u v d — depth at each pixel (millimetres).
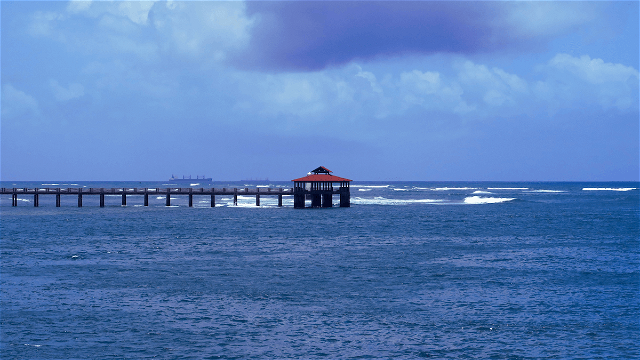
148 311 28266
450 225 74625
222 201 146125
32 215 89625
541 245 53750
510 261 43719
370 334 24641
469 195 194500
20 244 53531
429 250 50094
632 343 23203
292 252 48625
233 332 24922
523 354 22094
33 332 24719
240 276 37375
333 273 38562
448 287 33938
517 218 86625
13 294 31703
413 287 33969
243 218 84500
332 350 22641
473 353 22281
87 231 65625
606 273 38312
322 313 28000
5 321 26281
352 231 66625
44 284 34531
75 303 29719
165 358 21688
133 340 23781
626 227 72250
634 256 46312
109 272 38719
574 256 46375
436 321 26562
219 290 33062
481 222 79375
